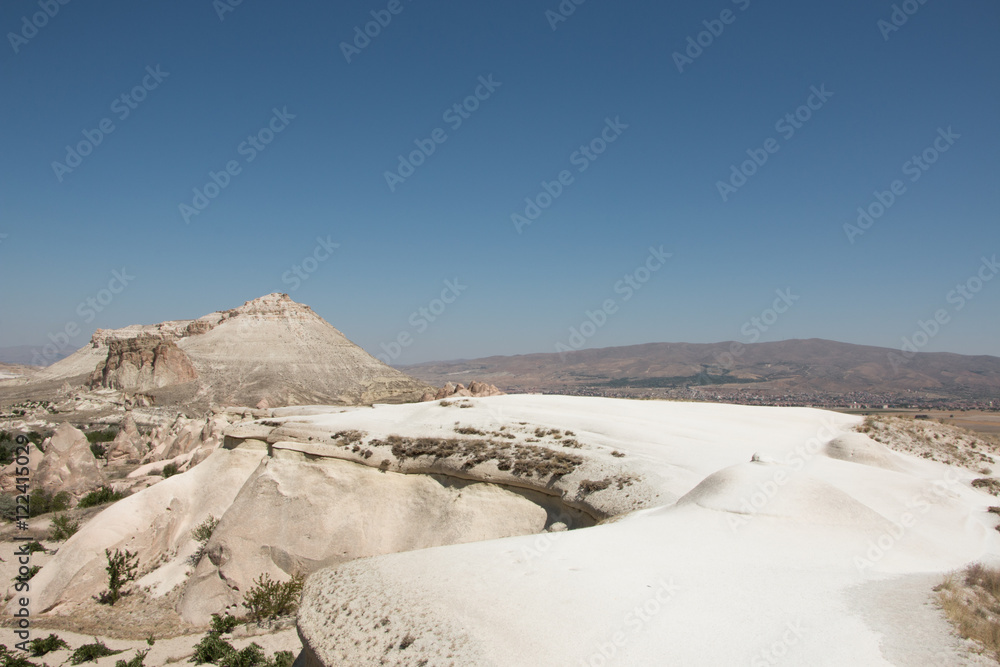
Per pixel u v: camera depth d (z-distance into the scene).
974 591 13.45
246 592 28.55
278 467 33.12
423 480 31.67
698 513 18.25
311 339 175.75
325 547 29.81
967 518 20.94
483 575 13.92
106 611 28.59
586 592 12.74
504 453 30.67
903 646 10.62
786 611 11.97
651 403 44.31
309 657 12.75
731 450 30.19
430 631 11.77
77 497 50.62
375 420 38.31
